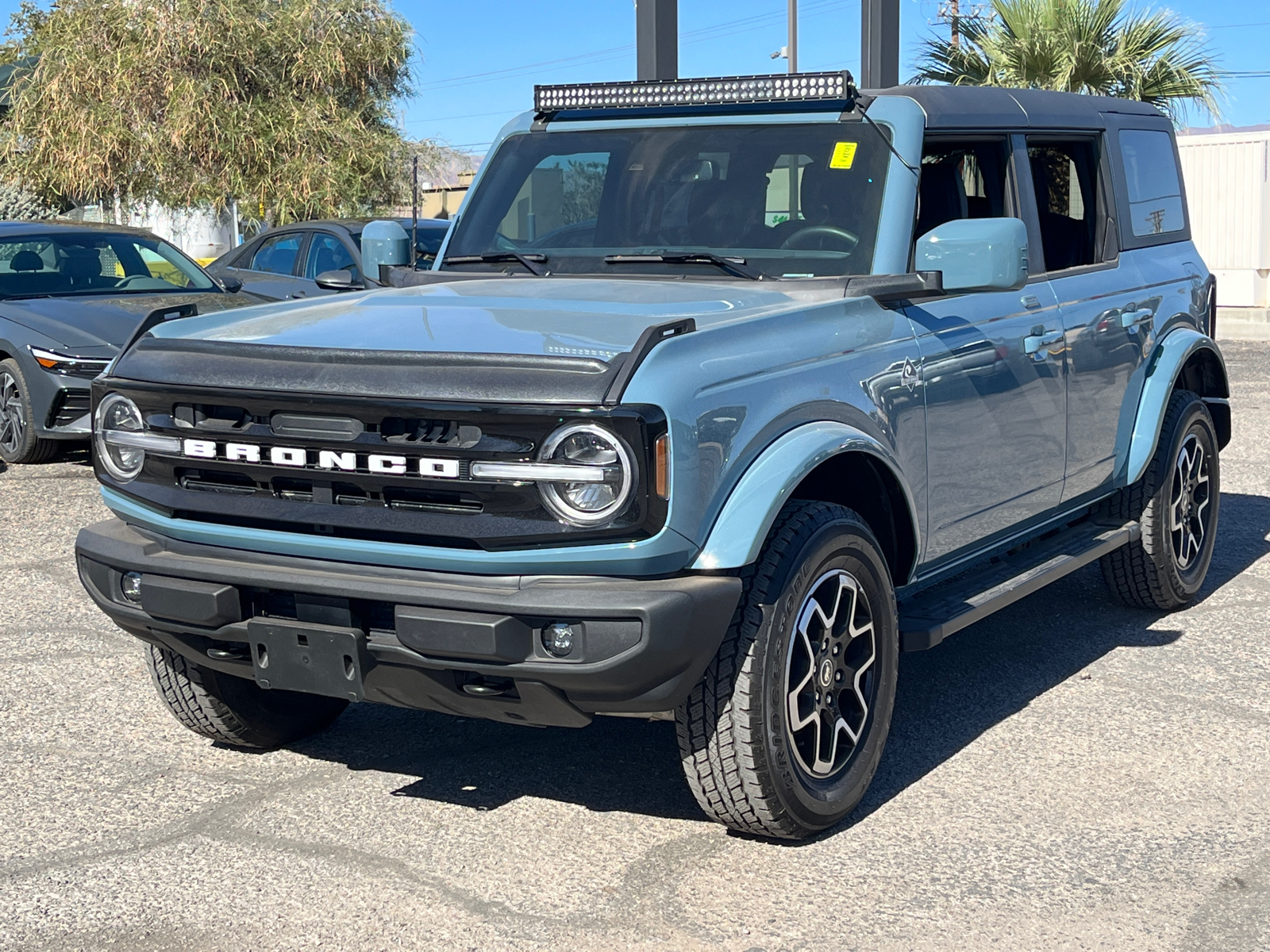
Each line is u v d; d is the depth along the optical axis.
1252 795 4.15
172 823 4.02
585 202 4.93
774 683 3.61
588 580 3.37
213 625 3.72
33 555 7.29
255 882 3.64
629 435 3.23
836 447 3.74
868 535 3.95
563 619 3.33
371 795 4.23
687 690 3.47
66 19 18.92
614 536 3.31
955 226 4.22
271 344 3.71
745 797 3.66
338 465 3.46
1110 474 5.68
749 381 3.61
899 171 4.47
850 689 3.98
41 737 4.73
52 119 18.92
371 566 3.53
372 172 19.17
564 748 4.61
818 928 3.36
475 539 3.36
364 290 5.18
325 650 3.57
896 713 4.93
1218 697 5.05
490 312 3.91
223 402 3.60
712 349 3.56
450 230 5.18
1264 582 6.70
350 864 3.75
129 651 5.70
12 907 3.51
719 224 4.66
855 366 4.02
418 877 3.66
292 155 18.62
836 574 3.84
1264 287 20.83
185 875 3.69
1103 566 6.09
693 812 4.08
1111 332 5.53
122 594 3.91
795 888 3.58
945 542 4.53
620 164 4.92
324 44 18.66
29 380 9.54
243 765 4.49
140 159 18.69
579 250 4.85
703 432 3.41
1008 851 3.78
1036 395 4.97
